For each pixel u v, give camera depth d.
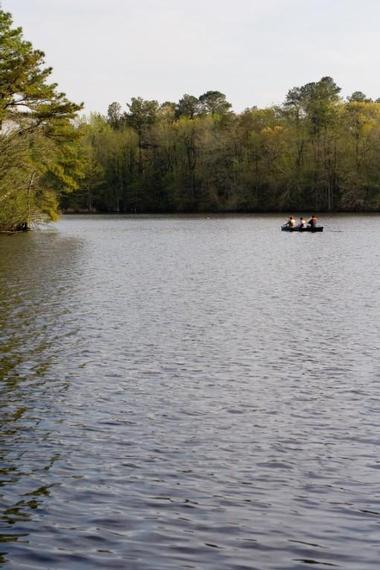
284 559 7.75
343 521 8.60
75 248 51.84
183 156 134.50
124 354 17.27
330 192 121.12
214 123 135.00
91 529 8.39
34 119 58.59
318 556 7.82
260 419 12.33
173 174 133.62
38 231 76.00
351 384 14.55
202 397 13.66
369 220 96.06
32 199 68.44
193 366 16.12
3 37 54.72
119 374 15.36
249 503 9.07
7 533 8.29
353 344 18.38
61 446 10.99
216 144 128.25
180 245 55.38
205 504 9.03
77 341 18.70
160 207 137.50
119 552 7.89
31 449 10.87
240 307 24.45
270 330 20.33
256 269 37.28
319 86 121.94
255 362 16.53
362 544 8.06
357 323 21.31
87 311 23.36
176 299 26.27
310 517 8.70
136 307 24.30
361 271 35.91
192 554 7.86
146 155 139.88
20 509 8.88
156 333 19.83
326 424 12.04
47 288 28.91
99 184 133.62
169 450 10.84
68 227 86.06
